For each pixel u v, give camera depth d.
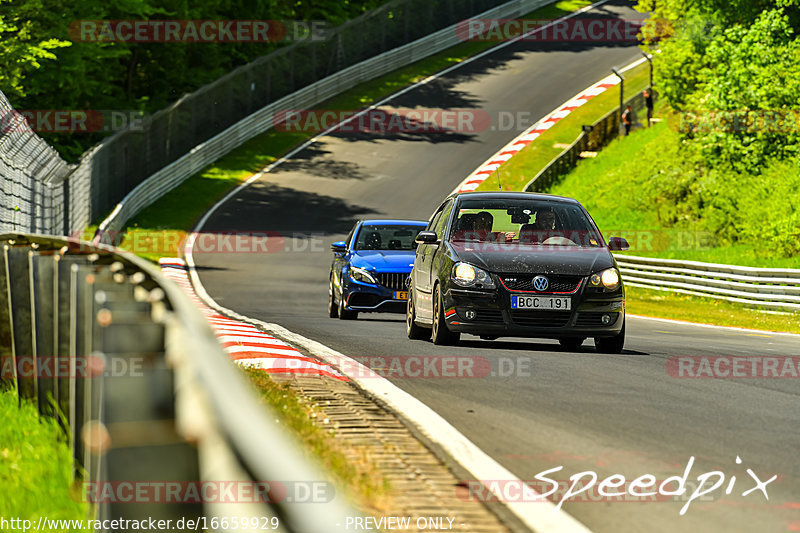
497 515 13.42
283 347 32.25
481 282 34.06
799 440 19.56
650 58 160.62
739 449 18.50
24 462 16.06
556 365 30.19
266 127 168.00
